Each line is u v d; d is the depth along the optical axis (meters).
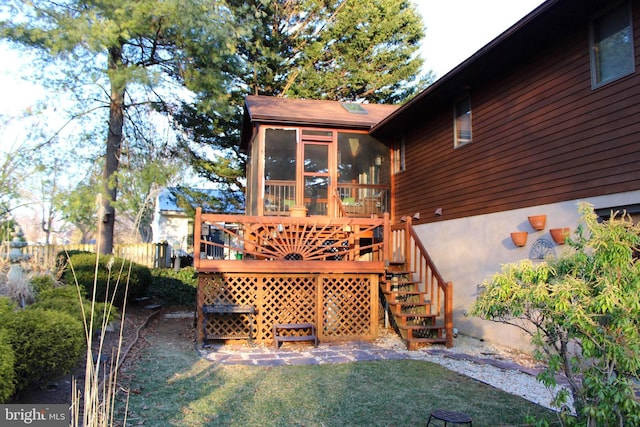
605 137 6.05
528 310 3.42
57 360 4.14
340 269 8.61
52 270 8.46
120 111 12.48
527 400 4.88
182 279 13.36
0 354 3.31
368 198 12.13
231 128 17.14
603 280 3.05
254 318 8.41
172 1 9.98
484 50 7.32
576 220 6.44
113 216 11.80
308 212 11.51
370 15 19.00
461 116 9.50
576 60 6.60
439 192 10.10
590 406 2.99
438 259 9.98
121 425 3.88
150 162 11.56
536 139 7.30
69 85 10.70
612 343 2.99
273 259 8.66
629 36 5.83
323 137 11.75
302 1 18.42
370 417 4.33
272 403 4.68
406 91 20.78
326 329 8.61
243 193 19.00
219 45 11.50
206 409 4.43
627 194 5.69
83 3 9.97
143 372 5.71
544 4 6.19
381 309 10.21
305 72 18.77
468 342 8.27
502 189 8.05
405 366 6.37
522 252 7.48
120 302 9.99
